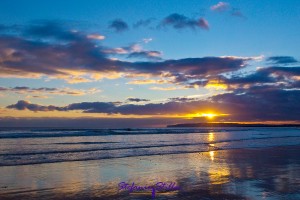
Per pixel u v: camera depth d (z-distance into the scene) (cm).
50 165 1769
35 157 2111
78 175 1464
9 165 1742
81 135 5519
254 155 2377
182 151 2670
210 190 1170
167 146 3194
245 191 1152
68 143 3472
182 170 1633
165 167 1736
